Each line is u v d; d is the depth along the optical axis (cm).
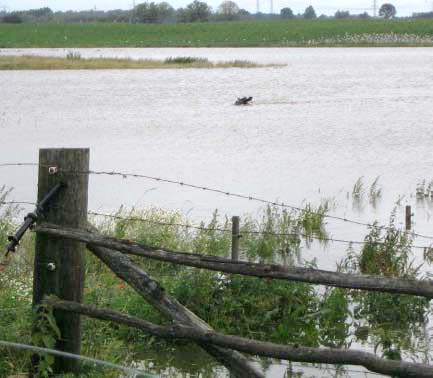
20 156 7338
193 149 7900
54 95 13850
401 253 3581
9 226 3581
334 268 3578
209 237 3638
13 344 1742
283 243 3956
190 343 2548
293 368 2391
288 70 19500
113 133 9138
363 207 5134
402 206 5172
